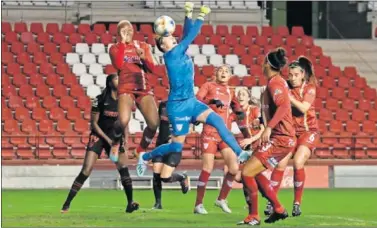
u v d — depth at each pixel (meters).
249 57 52.84
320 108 50.53
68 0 54.56
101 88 49.75
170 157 21.25
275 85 18.55
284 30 54.88
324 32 60.62
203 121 19.83
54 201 29.11
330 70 53.09
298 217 21.89
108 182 38.41
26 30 51.84
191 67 19.81
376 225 19.70
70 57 50.84
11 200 29.70
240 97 24.75
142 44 21.33
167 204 27.77
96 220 20.41
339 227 19.03
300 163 21.69
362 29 58.62
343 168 40.97
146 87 21.20
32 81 48.75
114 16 54.62
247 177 18.91
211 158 23.06
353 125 49.84
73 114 47.28
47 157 44.41
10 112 46.66
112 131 22.81
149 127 21.33
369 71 54.62
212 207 26.28
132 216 21.86
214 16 55.78
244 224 19.09
